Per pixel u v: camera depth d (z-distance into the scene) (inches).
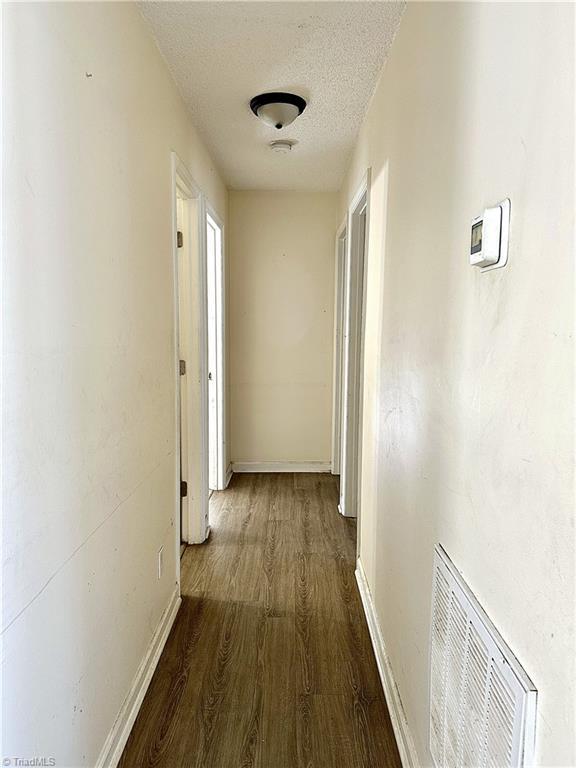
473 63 40.3
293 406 173.6
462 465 42.1
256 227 165.6
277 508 143.5
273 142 117.1
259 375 171.9
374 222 90.1
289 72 84.2
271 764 59.6
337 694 70.7
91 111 50.9
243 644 81.6
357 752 61.3
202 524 119.8
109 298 56.6
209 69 83.2
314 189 161.9
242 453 175.2
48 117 41.8
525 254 30.9
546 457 28.3
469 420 40.6
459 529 42.8
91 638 52.7
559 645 26.6
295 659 78.0
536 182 29.5
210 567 108.0
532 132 30.1
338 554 114.8
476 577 38.7
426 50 55.0
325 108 98.7
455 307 44.4
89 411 51.3
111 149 56.8
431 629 49.6
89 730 52.4
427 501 52.7
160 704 68.6
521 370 31.4
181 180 96.3
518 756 29.7
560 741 26.3
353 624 87.4
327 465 176.2
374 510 86.3
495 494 35.2
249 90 91.0
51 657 43.7
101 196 53.9
